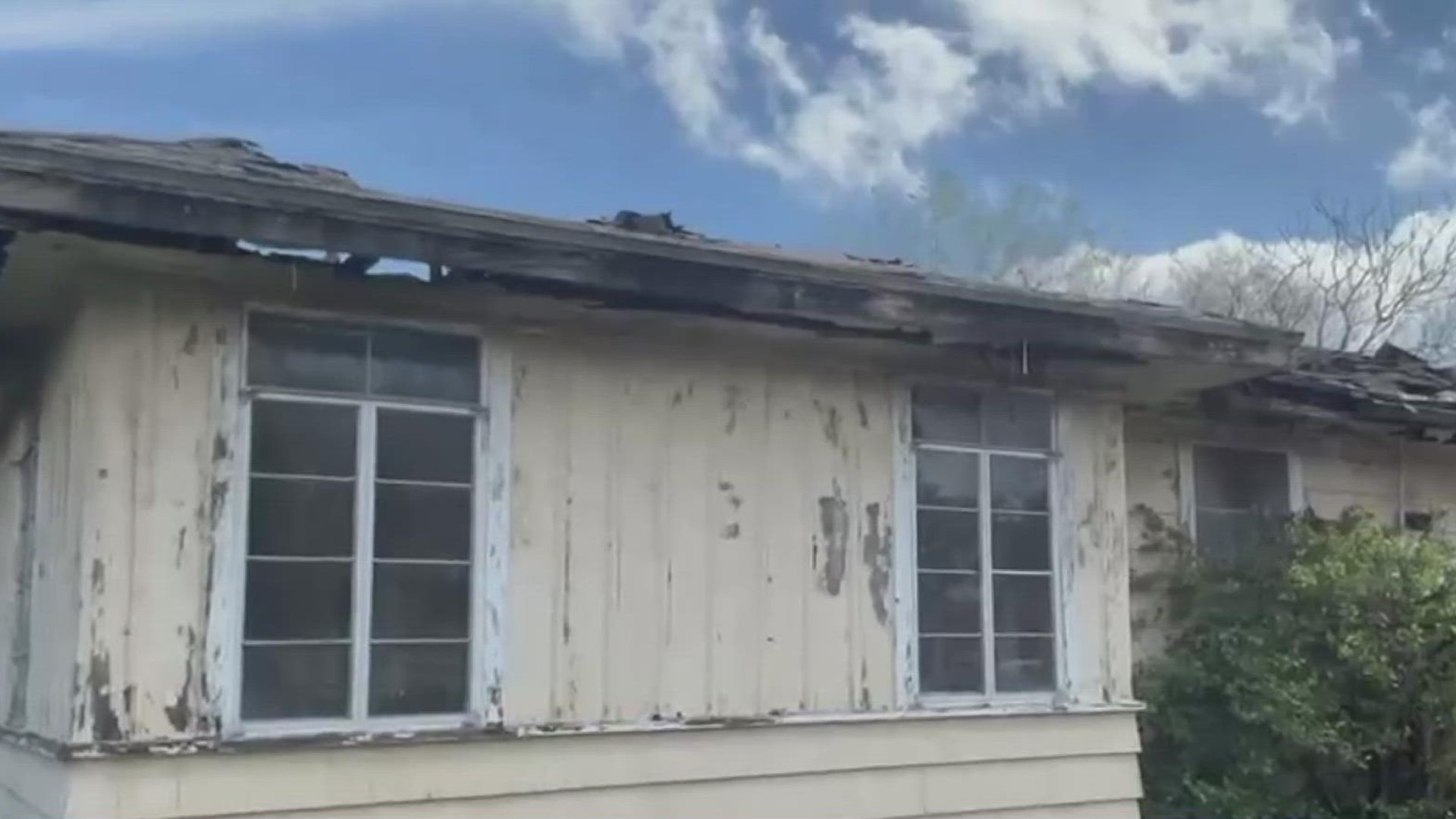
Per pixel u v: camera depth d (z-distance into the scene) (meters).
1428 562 7.66
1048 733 6.79
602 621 5.73
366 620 5.23
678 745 5.83
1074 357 6.77
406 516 5.36
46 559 5.43
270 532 5.09
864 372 6.57
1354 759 7.38
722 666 5.99
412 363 5.46
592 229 5.30
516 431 5.64
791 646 6.18
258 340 5.18
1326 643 7.60
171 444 4.96
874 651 6.39
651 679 5.81
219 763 4.89
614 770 5.67
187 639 4.90
